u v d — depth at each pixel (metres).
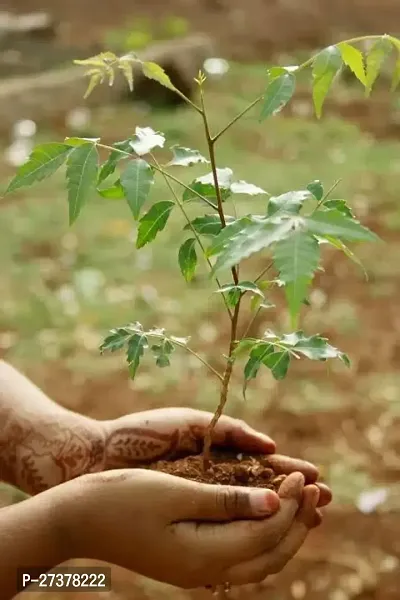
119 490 1.27
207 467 1.48
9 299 3.90
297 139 6.22
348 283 4.08
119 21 9.85
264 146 6.08
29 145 6.05
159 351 1.37
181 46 7.38
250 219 1.05
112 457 1.59
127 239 4.54
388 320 3.76
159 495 1.26
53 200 5.11
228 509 1.27
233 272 1.31
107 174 1.23
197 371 3.34
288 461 1.53
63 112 6.66
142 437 1.59
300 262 0.93
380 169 5.58
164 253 4.35
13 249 4.40
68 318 3.74
